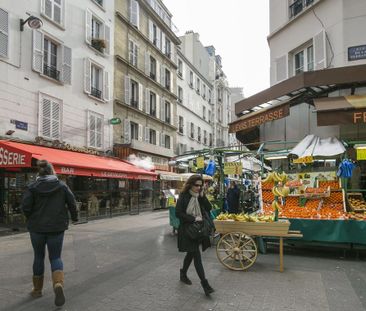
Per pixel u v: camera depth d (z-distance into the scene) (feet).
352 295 17.31
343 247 25.88
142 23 90.12
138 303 16.10
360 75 34.35
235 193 40.06
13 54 48.78
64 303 16.02
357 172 37.01
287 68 49.85
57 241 16.30
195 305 15.84
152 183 79.00
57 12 58.08
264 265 23.53
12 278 20.16
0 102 46.47
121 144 73.20
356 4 40.24
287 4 50.65
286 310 15.28
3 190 45.27
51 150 50.75
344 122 30.94
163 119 100.58
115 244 31.76
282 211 29.58
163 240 33.99
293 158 36.68
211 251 28.14
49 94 55.16
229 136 178.29
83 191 53.42
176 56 114.01
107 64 72.28
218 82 162.91
